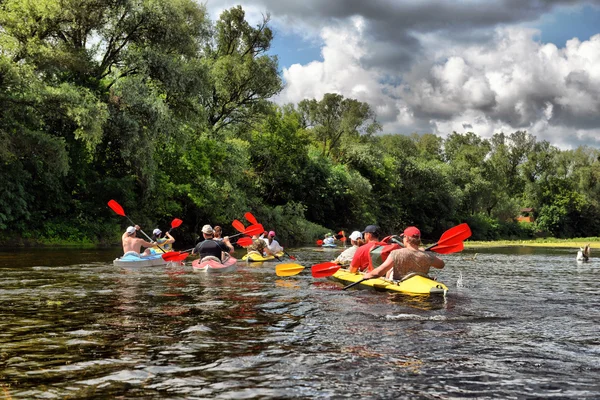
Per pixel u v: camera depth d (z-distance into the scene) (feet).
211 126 115.85
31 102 66.49
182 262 44.27
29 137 67.67
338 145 184.44
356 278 28.48
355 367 12.08
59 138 72.43
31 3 68.74
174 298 23.21
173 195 95.04
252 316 18.62
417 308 20.57
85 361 12.50
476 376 11.46
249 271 37.11
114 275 33.47
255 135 134.41
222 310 19.93
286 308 20.45
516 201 269.44
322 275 28.07
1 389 10.41
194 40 90.53
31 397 9.93
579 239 210.79
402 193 200.64
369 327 16.70
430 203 202.69
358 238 33.19
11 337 15.08
